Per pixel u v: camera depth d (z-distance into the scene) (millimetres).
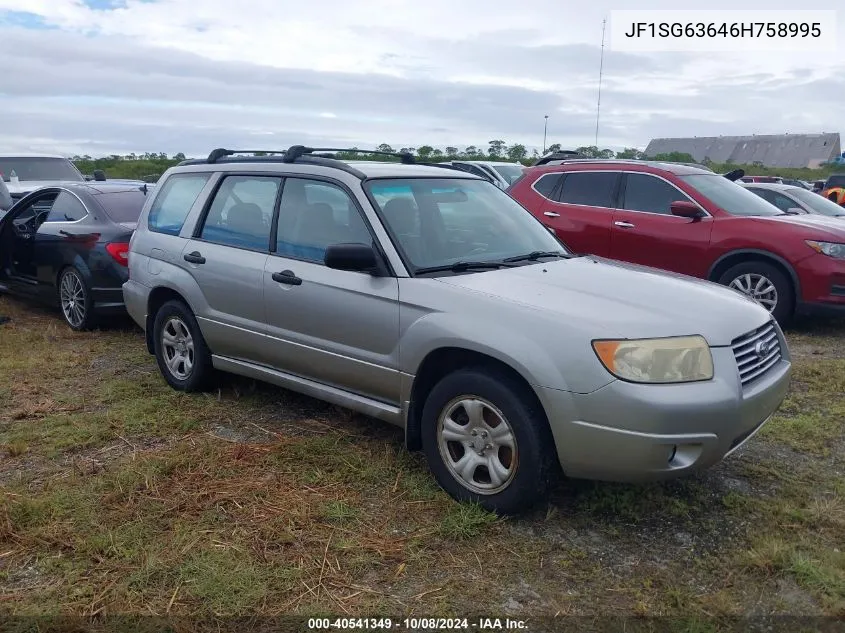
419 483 4070
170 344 5637
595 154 22406
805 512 3768
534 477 3531
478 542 3523
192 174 5668
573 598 3135
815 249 7477
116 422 4961
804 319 8484
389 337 4047
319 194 4637
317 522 3689
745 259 7938
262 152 5426
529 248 4688
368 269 4090
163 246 5594
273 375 4859
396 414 4121
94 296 7352
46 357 6535
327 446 4547
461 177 5059
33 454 4480
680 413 3285
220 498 3900
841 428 4941
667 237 8242
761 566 3301
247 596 3098
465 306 3756
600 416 3340
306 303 4457
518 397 3551
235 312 4980
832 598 3094
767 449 4598
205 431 4832
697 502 3902
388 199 4414
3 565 3322
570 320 3482
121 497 3900
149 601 3072
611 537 3584
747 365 3689
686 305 3738
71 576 3221
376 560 3371
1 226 8547
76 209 7883
